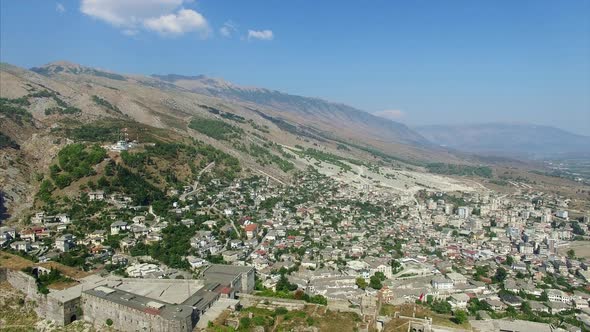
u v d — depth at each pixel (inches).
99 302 7037.4
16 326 7081.7
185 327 6328.7
